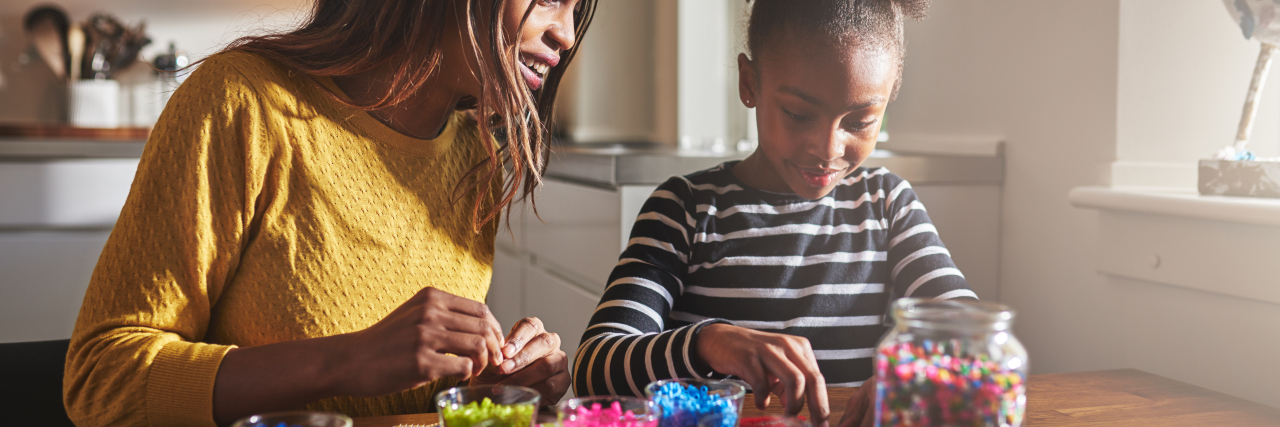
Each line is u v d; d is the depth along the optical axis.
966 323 0.47
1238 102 1.28
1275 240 0.97
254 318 0.79
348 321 0.82
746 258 0.99
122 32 2.92
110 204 2.46
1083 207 1.26
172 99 0.76
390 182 0.85
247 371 0.65
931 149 1.67
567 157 1.74
